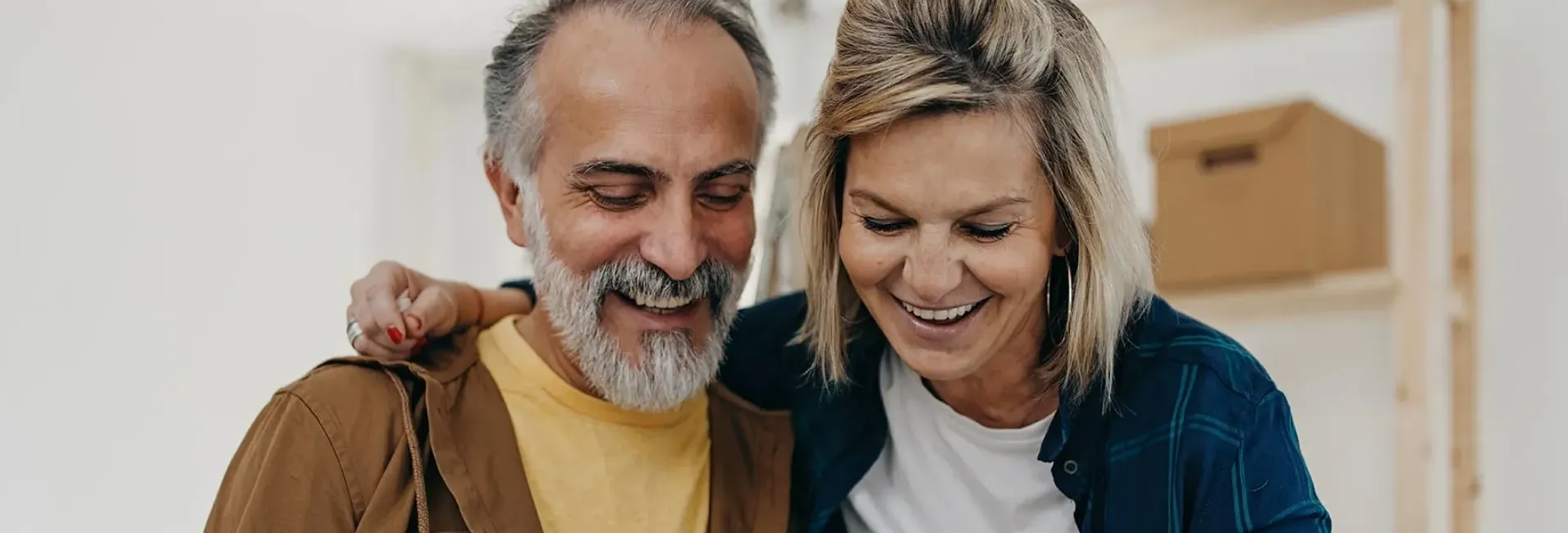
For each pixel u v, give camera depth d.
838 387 1.22
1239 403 1.03
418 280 1.21
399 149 3.03
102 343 2.56
